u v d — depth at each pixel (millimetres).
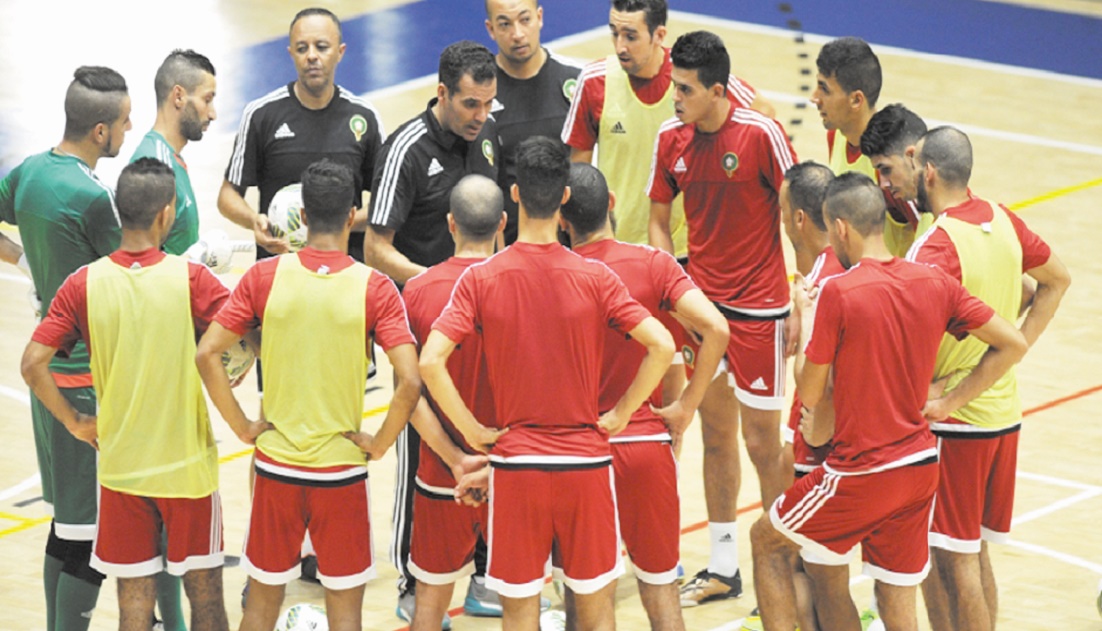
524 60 29062
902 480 21297
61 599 23672
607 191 21844
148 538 21984
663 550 22281
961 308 21375
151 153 24203
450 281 21734
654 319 20250
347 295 21031
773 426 27656
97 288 21406
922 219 24828
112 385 21500
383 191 25516
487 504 21938
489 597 26828
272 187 29047
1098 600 25719
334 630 22016
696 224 27562
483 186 21938
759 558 23219
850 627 23078
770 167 26688
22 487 32062
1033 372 38469
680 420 22219
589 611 21000
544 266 20188
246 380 38281
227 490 31828
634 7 27672
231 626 26188
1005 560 28547
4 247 25547
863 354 21047
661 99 28766
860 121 26781
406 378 20891
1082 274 45406
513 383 20266
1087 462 33156
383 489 31969
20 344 40594
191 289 21594
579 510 20375
